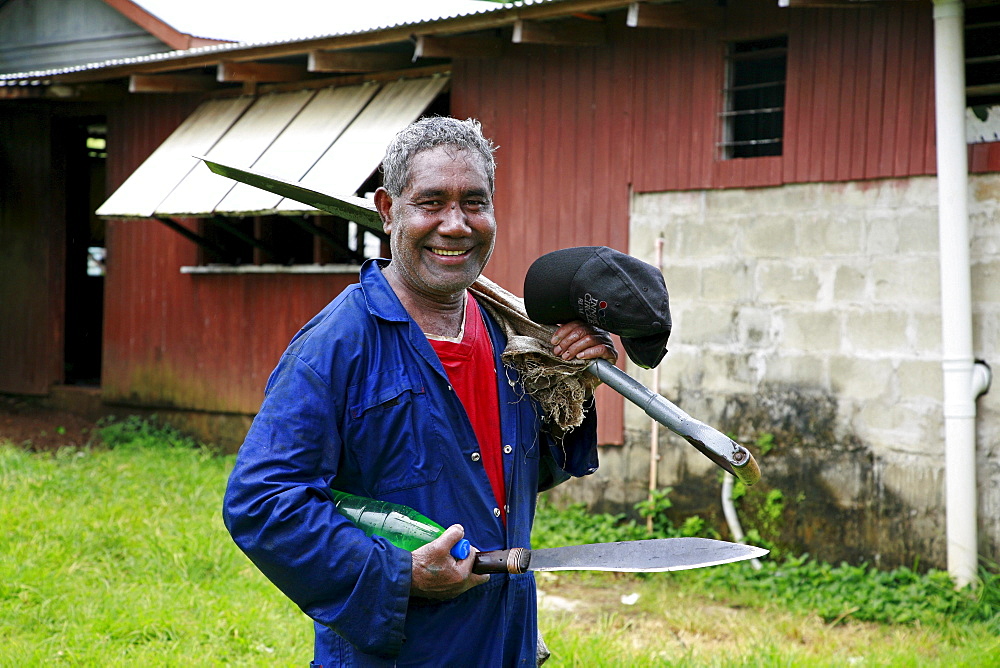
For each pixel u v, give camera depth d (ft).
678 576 21.53
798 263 21.62
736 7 22.09
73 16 40.40
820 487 21.36
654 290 7.39
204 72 30.78
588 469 8.38
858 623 18.89
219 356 31.24
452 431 7.30
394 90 27.02
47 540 19.86
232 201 25.89
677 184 23.13
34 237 35.53
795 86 21.52
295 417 6.95
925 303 20.06
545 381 7.79
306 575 6.72
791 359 21.74
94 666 14.25
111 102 33.37
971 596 18.81
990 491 19.36
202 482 26.21
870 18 20.51
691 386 23.09
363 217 8.39
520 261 25.46
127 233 33.27
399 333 7.34
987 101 19.77
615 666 15.12
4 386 36.35
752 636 17.74
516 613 7.62
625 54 23.79
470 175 7.16
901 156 20.22
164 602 17.04
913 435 20.20
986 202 19.31
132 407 33.47
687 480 23.25
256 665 14.69
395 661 7.06
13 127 35.81
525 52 25.25
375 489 7.22
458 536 6.79
